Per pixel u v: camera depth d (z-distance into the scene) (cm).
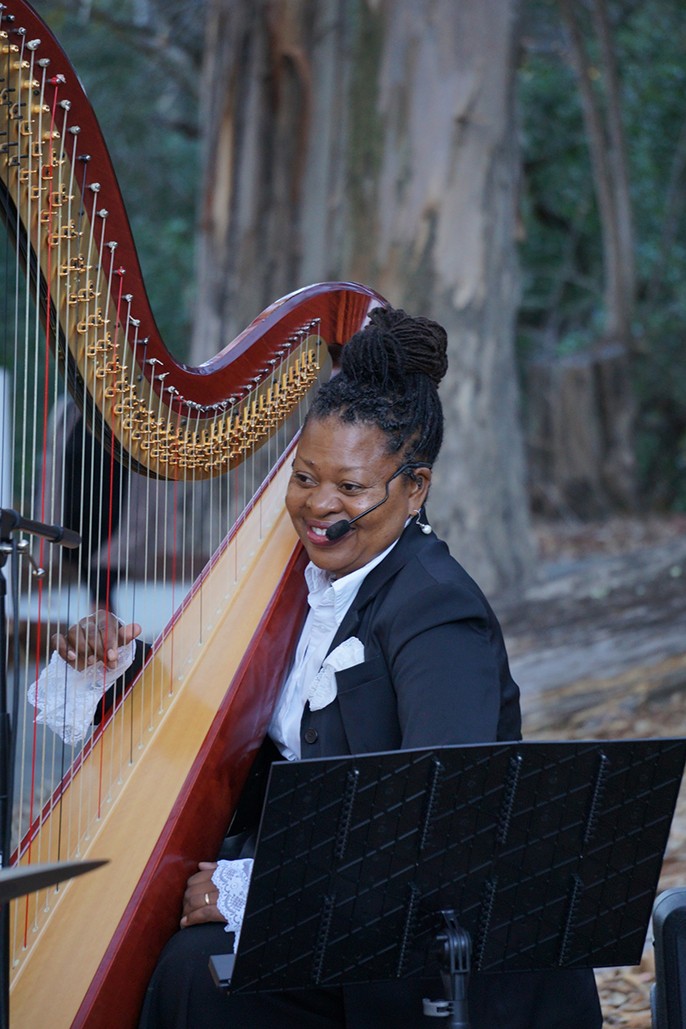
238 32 1568
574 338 2933
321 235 1507
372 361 452
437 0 1445
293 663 489
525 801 373
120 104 3041
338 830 360
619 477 2512
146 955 420
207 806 446
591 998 439
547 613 1342
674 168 2919
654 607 1312
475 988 419
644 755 378
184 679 479
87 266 437
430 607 430
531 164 2989
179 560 1158
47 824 445
